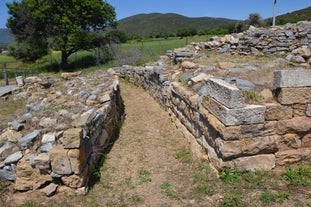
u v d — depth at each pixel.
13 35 24.94
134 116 7.13
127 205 3.41
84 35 23.20
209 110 4.06
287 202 3.13
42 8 22.28
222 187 3.53
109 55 23.31
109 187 3.80
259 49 9.60
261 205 3.12
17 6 23.81
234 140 3.55
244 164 3.66
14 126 4.62
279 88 3.67
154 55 16.36
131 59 16.33
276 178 3.59
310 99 3.67
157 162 4.52
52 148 3.62
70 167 3.49
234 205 3.17
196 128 4.73
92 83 8.81
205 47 10.86
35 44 24.23
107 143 5.15
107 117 5.28
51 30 23.50
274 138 3.65
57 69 24.88
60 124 4.53
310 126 3.70
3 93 9.43
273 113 3.61
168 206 3.35
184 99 5.32
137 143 5.30
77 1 22.97
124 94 9.65
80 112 5.21
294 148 3.78
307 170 3.65
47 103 6.70
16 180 3.56
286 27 10.09
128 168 4.34
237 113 3.47
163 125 6.30
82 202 3.46
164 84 7.14
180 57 9.05
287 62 6.95
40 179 3.56
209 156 4.11
